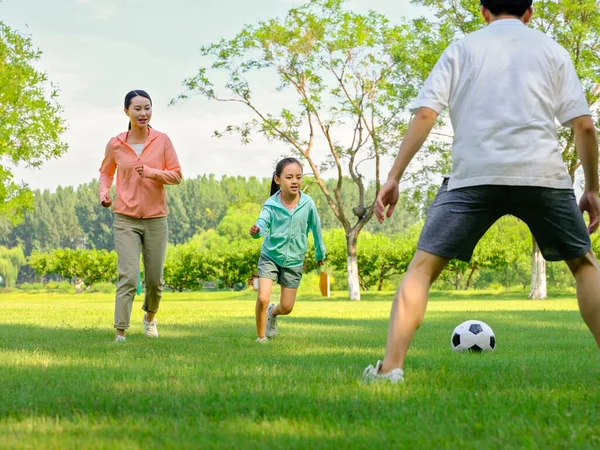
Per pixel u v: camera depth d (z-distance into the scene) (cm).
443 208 380
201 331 880
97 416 287
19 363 481
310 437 247
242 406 306
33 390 347
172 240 14812
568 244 379
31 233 15025
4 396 332
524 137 368
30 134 2755
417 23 3005
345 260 5447
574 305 2138
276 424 269
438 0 2961
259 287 730
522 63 376
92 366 462
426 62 2950
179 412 294
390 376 376
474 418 279
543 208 371
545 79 376
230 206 3712
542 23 2917
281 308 750
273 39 3017
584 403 313
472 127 374
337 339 749
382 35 3059
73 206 15375
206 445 235
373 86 3133
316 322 1117
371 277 5403
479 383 382
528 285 7031
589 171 386
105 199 729
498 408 298
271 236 730
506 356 564
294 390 348
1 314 1310
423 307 383
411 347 663
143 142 732
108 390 352
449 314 1386
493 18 397
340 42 3027
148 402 313
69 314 1306
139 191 724
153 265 744
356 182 3306
